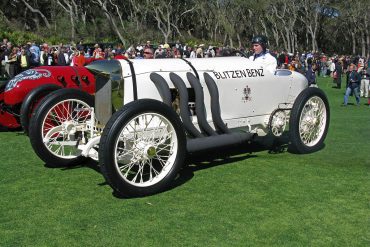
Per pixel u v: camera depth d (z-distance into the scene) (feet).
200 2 213.25
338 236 12.49
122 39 146.51
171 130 15.80
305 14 226.17
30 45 59.88
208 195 15.61
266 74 20.40
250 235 12.55
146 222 13.43
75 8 164.55
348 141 24.43
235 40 237.25
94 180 17.52
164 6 191.21
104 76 17.22
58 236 12.58
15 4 171.94
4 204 14.99
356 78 46.83
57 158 18.97
